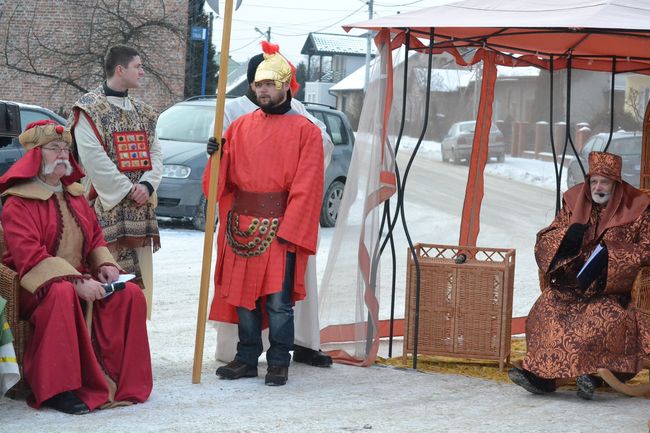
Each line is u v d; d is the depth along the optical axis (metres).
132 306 5.46
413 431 5.02
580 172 8.85
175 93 26.36
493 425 5.18
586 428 5.14
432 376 6.34
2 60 26.41
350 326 6.68
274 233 5.91
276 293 5.93
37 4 26.16
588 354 5.76
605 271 6.01
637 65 8.09
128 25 25.81
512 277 6.61
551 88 7.91
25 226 5.33
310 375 6.27
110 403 5.31
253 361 6.12
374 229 6.69
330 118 14.93
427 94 6.58
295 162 5.93
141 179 6.16
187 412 5.26
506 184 9.05
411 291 6.62
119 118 6.11
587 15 5.93
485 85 7.77
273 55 5.99
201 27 26.98
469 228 7.86
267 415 5.25
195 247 11.96
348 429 5.02
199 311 5.89
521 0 6.51
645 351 5.81
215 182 5.91
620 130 8.65
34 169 5.41
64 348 5.15
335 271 6.74
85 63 25.67
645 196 6.14
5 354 4.96
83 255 5.62
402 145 8.48
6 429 4.84
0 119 6.52
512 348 7.43
